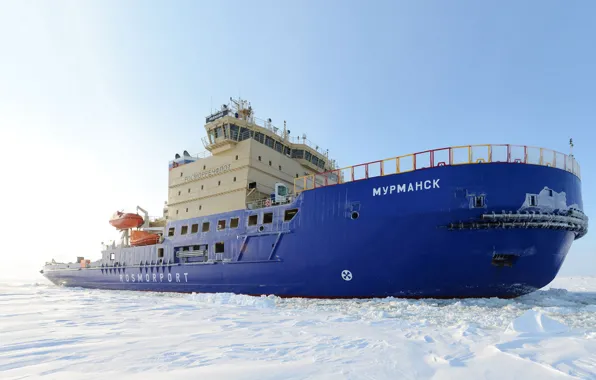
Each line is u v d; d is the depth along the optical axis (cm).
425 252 1631
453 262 1602
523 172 1555
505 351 651
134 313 1360
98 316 1270
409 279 1688
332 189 1930
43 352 682
